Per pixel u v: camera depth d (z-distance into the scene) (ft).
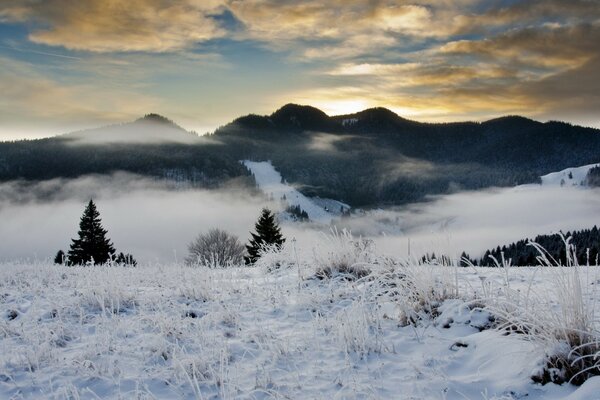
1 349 19.20
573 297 14.37
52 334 20.70
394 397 14.08
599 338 13.53
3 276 34.35
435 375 15.05
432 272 22.21
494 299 18.44
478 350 16.19
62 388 15.40
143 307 24.50
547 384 13.33
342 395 14.23
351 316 20.08
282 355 17.95
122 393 15.39
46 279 33.65
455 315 19.11
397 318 21.01
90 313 24.13
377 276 24.81
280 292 26.68
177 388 15.58
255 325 21.84
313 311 23.61
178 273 32.24
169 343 19.03
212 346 19.19
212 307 24.08
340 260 29.96
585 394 11.60
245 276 33.30
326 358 17.57
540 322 14.53
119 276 30.32
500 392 13.43
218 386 15.74
